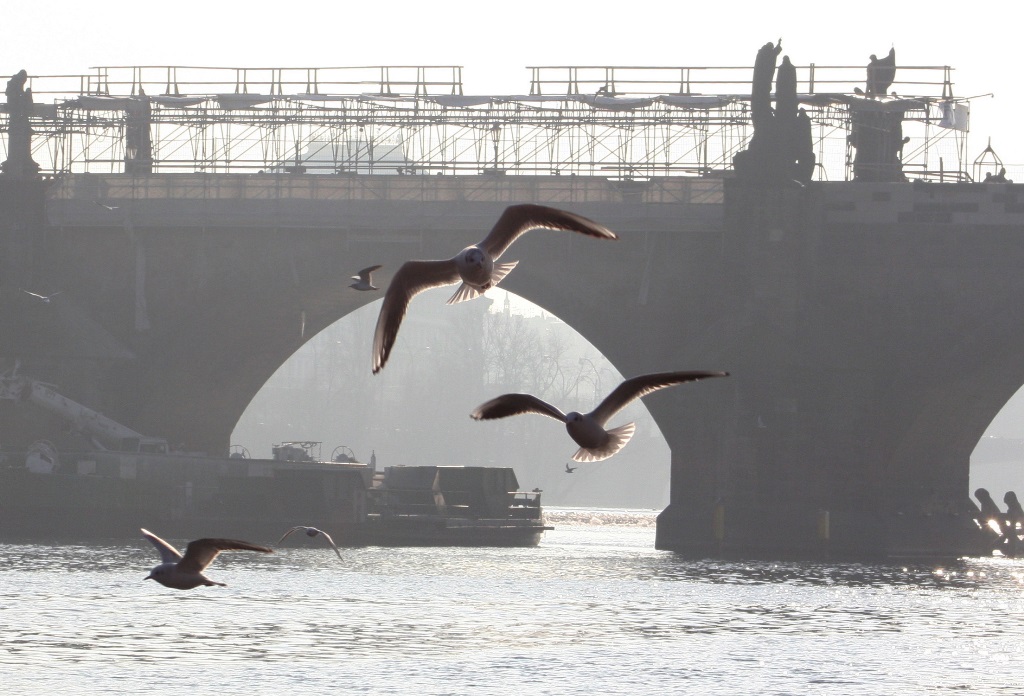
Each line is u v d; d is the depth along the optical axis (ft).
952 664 141.38
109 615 163.02
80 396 327.06
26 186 327.26
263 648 142.20
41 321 321.32
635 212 313.73
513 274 317.63
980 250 300.61
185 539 281.74
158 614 165.27
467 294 45.73
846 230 303.89
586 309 316.60
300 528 70.08
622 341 315.78
